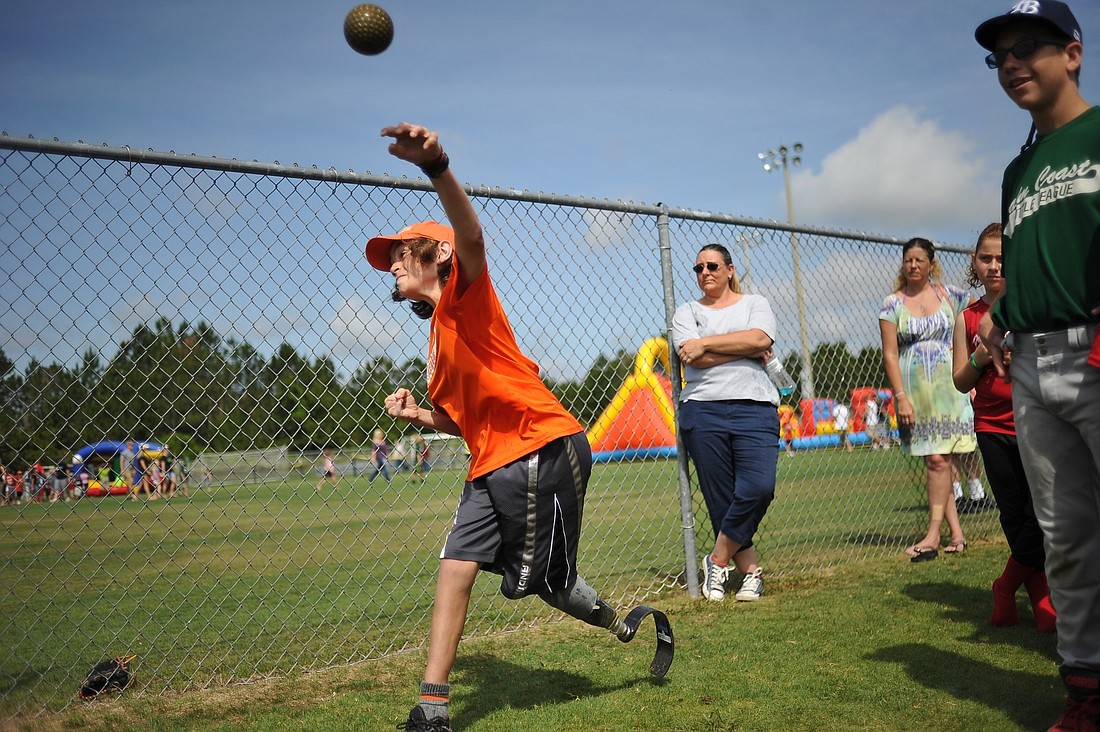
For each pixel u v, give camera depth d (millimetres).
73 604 5230
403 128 2266
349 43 2244
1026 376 2443
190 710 3094
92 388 3770
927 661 3230
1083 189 2252
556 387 4852
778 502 8539
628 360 5168
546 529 2734
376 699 3145
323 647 3943
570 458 2740
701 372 4613
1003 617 3691
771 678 3109
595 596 3010
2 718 3031
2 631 4441
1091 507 2396
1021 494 3590
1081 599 2410
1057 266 2301
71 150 3176
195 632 4336
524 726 2746
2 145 3061
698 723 2689
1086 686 2369
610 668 3369
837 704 2801
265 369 4020
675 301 4895
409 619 4559
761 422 4535
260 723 2902
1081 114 2348
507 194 4219
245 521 11133
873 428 6480
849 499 8648
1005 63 2381
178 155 3367
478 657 3637
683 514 4758
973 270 4277
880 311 5555
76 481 4043
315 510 12172
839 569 5242
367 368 4121
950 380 5344
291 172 3623
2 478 3764
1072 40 2328
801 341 5762
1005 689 2885
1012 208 2465
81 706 3158
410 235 2953
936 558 5395
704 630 3893
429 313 3018
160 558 7402
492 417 2713
